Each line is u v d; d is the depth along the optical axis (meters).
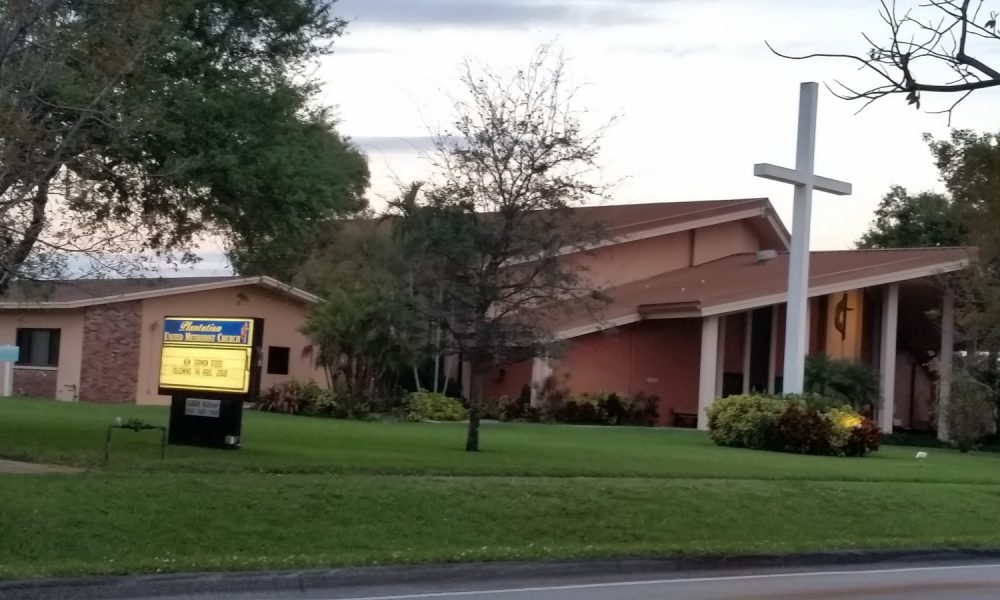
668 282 41.38
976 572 15.00
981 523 18.73
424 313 22.23
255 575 11.80
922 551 16.08
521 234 22.22
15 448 18.39
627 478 19.08
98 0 14.98
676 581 13.23
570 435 30.19
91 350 36.81
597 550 14.05
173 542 13.13
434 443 24.28
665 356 40.53
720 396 39.00
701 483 18.83
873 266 38.41
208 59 19.06
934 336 45.75
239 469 17.16
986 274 32.38
